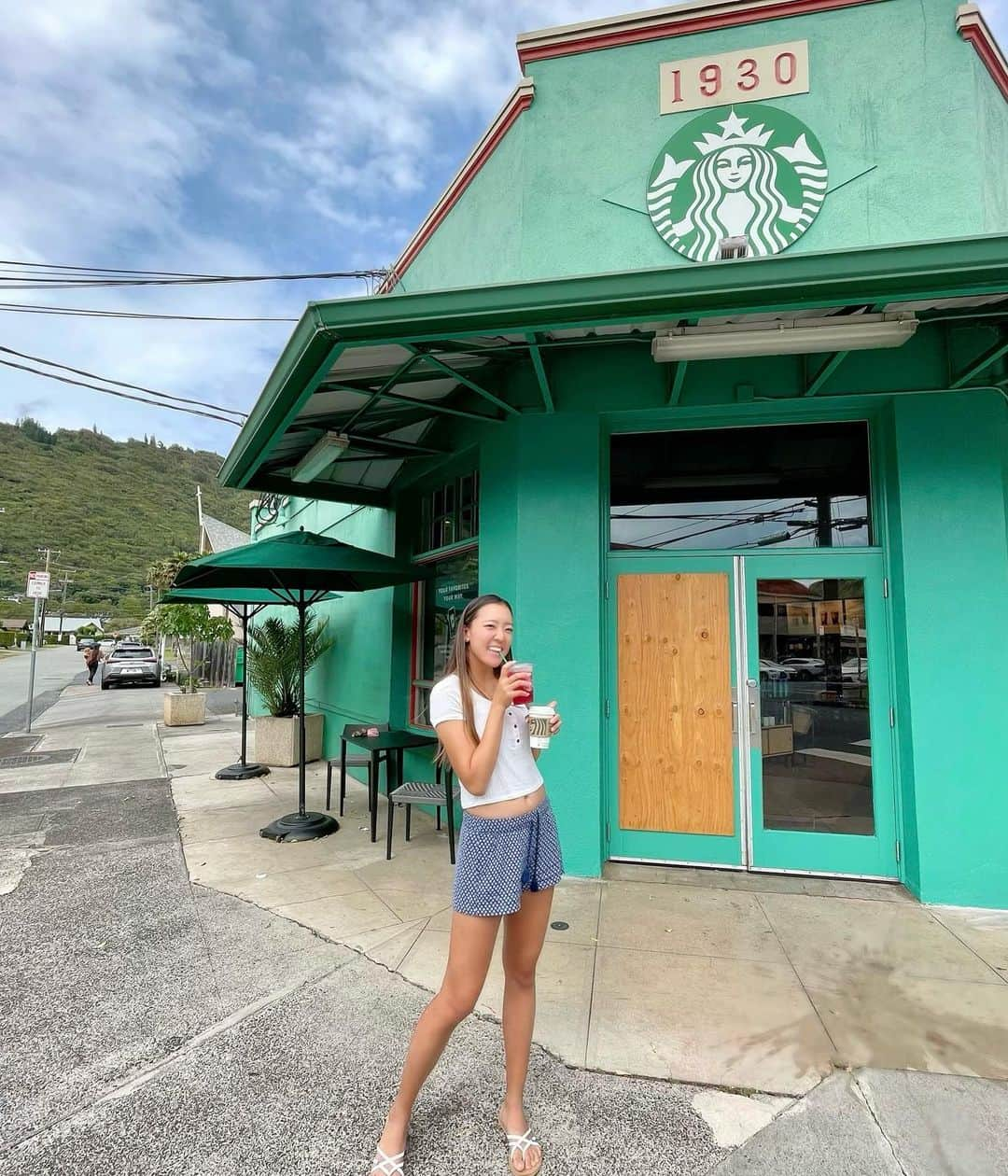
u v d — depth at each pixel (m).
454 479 6.18
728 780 4.45
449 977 1.95
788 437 4.63
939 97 3.98
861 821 4.25
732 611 4.53
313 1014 2.83
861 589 4.35
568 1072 2.41
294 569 5.00
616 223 4.33
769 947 3.37
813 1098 2.28
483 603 2.08
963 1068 2.43
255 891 4.23
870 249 2.90
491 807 1.97
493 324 3.30
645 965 3.19
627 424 4.71
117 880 4.45
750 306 3.12
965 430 4.06
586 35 4.42
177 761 9.02
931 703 3.96
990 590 3.98
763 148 4.13
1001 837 3.88
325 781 7.61
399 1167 1.94
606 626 4.64
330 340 3.38
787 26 4.15
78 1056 2.54
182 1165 2.01
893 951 3.33
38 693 21.02
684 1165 2.00
